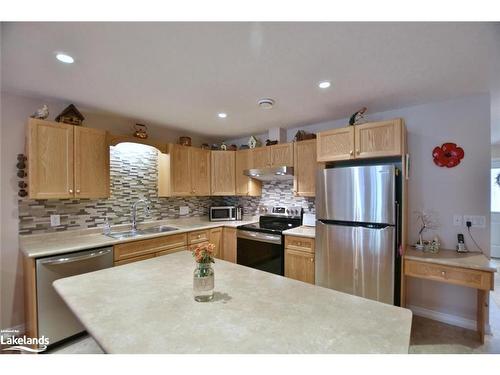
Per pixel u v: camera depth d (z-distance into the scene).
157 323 0.98
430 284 2.58
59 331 2.11
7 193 2.28
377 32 1.42
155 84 2.10
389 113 2.80
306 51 1.61
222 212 3.97
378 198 2.27
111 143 2.76
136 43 1.51
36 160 2.21
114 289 1.30
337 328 0.95
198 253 1.19
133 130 3.22
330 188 2.54
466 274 2.02
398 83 2.10
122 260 2.53
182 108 2.72
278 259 3.00
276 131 3.54
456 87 2.19
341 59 1.71
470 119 2.41
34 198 2.20
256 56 1.67
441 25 1.35
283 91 2.27
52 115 2.52
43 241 2.45
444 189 2.53
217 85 2.13
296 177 3.23
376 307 1.12
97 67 1.80
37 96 2.35
